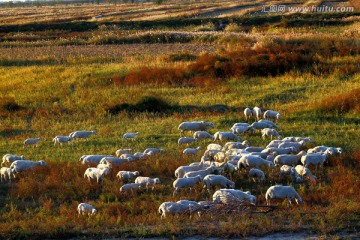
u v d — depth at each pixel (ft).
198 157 133.69
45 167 128.88
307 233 81.30
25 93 247.91
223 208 91.30
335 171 118.11
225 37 383.04
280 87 227.81
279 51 281.33
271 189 97.66
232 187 108.78
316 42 303.27
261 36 358.84
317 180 113.50
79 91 243.81
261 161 118.52
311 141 143.74
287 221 86.53
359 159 124.77
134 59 320.50
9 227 87.97
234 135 152.15
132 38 419.74
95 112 208.44
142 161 131.54
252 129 161.89
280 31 429.79
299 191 105.91
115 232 84.84
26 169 127.03
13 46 418.10
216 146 138.21
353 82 228.02
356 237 78.89
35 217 96.68
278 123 175.11
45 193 113.29
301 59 260.62
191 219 90.07
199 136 156.04
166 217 90.68
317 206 94.89
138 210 99.14
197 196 106.22
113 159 129.80
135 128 179.63
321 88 219.41
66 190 113.39
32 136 177.99
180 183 108.27
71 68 299.99
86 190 113.60
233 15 554.87
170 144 154.40
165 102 208.85
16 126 195.11
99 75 273.13
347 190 103.81
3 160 138.92
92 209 97.40
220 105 206.49
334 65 255.50
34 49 394.52
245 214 90.07
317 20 465.47
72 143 162.40
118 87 248.52
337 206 89.97
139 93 229.45
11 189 117.80
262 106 202.28
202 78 250.57
